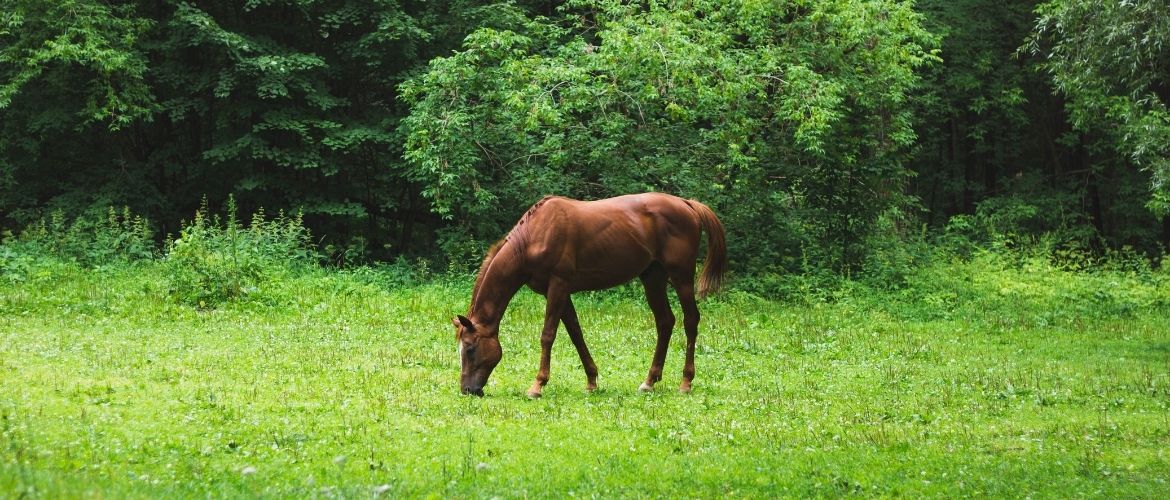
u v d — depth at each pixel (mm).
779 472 7297
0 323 14180
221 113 23828
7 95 22000
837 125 22953
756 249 22781
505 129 21516
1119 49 16016
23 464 5840
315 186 25281
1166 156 18234
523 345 14500
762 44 22844
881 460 7766
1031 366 13891
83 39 22438
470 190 21547
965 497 6723
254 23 25375
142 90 23266
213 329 14633
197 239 17469
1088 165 35250
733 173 22797
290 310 16656
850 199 23828
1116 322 19484
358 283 19125
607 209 11055
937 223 35969
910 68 24500
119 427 7734
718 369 13062
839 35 23250
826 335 16609
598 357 13844
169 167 25609
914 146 33000
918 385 12086
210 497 5789
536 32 23578
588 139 21234
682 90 20484
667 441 8273
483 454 7535
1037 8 22984
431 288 19859
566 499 6410
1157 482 7102
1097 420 9766
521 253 10656
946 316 19484
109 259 20562
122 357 11641
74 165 25953
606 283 11031
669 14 21812
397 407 9305
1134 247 33812
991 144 35031
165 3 25031
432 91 21344
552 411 9516
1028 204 31875
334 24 23594
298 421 8406
